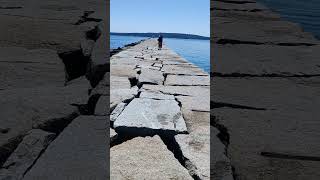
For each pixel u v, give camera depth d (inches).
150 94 116.8
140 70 182.9
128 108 94.7
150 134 76.4
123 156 63.3
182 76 169.8
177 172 58.9
